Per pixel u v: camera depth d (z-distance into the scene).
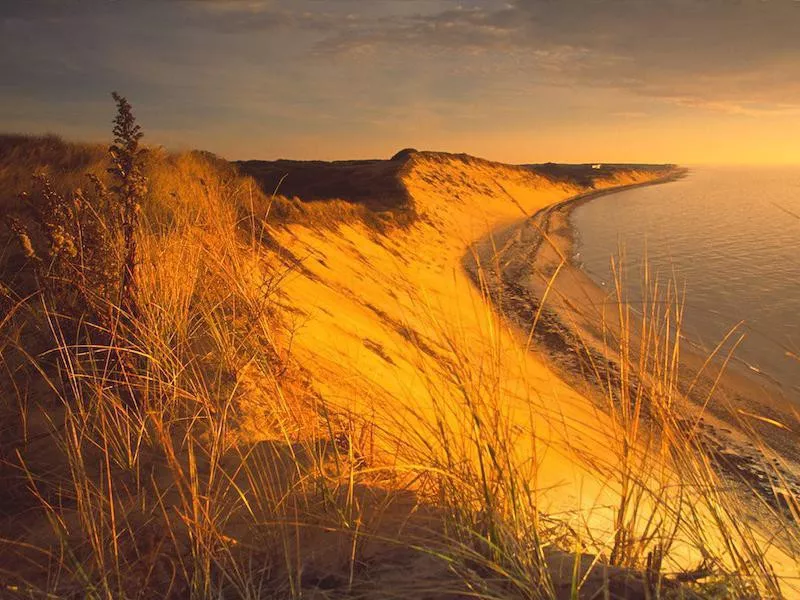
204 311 4.73
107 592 2.12
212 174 14.52
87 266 4.22
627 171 134.50
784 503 5.17
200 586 2.26
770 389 10.48
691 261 28.38
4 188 9.02
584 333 12.98
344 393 5.09
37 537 2.57
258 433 3.73
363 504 2.95
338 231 19.52
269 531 2.62
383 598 2.18
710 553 2.48
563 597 2.18
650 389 2.72
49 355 4.09
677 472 2.60
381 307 13.16
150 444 3.34
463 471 2.73
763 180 112.94
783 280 24.50
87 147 14.93
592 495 3.82
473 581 2.20
